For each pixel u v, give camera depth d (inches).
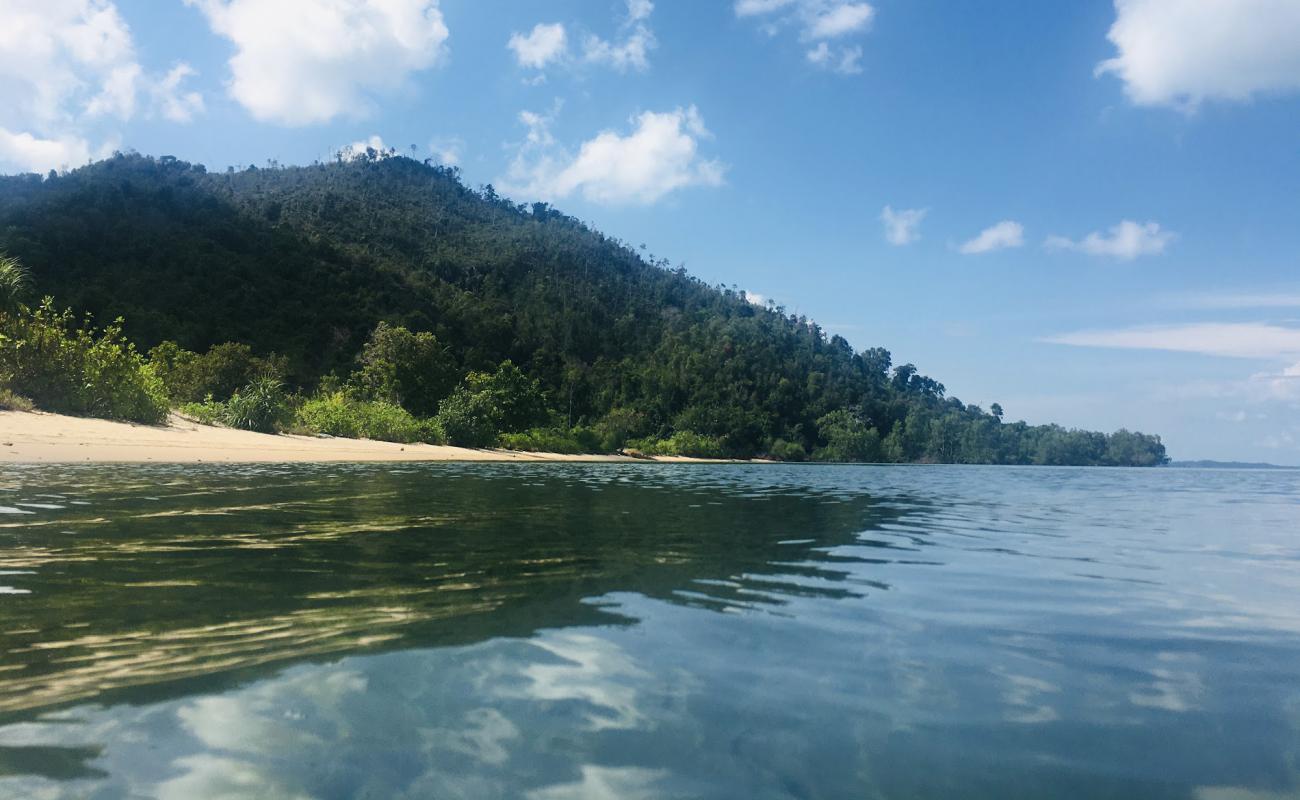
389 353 2055.9
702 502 450.3
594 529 282.0
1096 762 83.4
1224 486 992.2
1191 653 130.1
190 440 842.2
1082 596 180.1
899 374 5300.2
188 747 78.4
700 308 5585.6
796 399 4001.0
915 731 91.0
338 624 128.3
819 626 140.1
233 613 132.8
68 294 2149.4
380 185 6973.4
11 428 685.3
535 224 6865.2
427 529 261.3
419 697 95.4
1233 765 83.4
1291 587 200.2
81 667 101.6
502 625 132.3
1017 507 499.5
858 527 329.4
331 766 75.2
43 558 181.8
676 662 115.0
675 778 75.7
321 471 626.8
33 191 3469.5
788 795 72.9
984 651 127.6
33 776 70.8
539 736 85.0
